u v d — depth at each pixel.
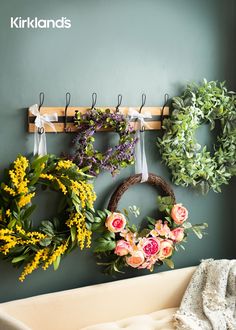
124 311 2.62
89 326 2.50
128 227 2.62
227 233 3.06
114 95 2.62
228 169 2.90
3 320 2.01
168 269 2.88
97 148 2.59
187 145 2.74
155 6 2.70
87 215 2.47
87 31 2.53
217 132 2.95
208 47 2.88
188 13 2.80
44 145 2.42
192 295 2.72
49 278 2.54
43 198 2.48
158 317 2.65
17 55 2.38
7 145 2.38
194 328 2.50
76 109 2.50
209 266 2.76
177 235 2.71
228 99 2.82
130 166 2.70
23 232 2.30
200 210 2.96
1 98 2.36
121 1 2.60
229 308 2.63
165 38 2.74
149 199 2.79
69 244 2.46
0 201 2.32
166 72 2.76
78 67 2.52
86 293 2.51
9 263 2.42
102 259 2.66
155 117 2.74
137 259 2.55
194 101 2.73
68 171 2.39
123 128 2.54
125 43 2.63
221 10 2.91
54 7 2.44
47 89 2.45
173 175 2.83
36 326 2.38
